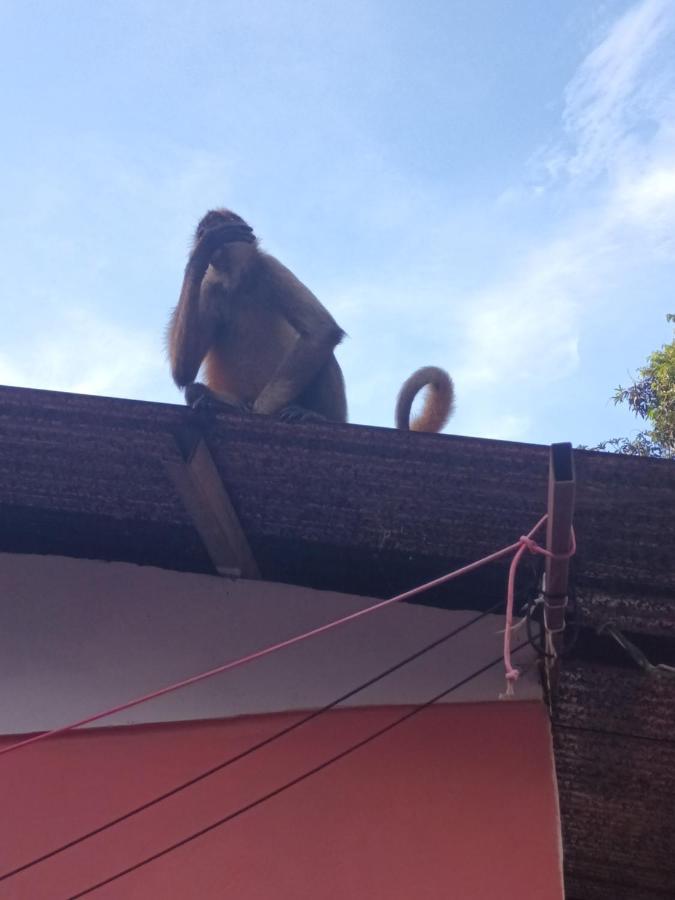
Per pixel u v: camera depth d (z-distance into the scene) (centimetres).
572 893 636
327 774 420
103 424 409
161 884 399
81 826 412
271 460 412
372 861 401
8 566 476
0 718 436
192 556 470
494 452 389
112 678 446
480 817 407
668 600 424
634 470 375
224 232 659
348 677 441
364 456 402
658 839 557
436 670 440
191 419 400
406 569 457
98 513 460
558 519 330
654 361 1230
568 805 536
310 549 457
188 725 433
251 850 405
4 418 414
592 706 465
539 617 427
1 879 399
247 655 449
